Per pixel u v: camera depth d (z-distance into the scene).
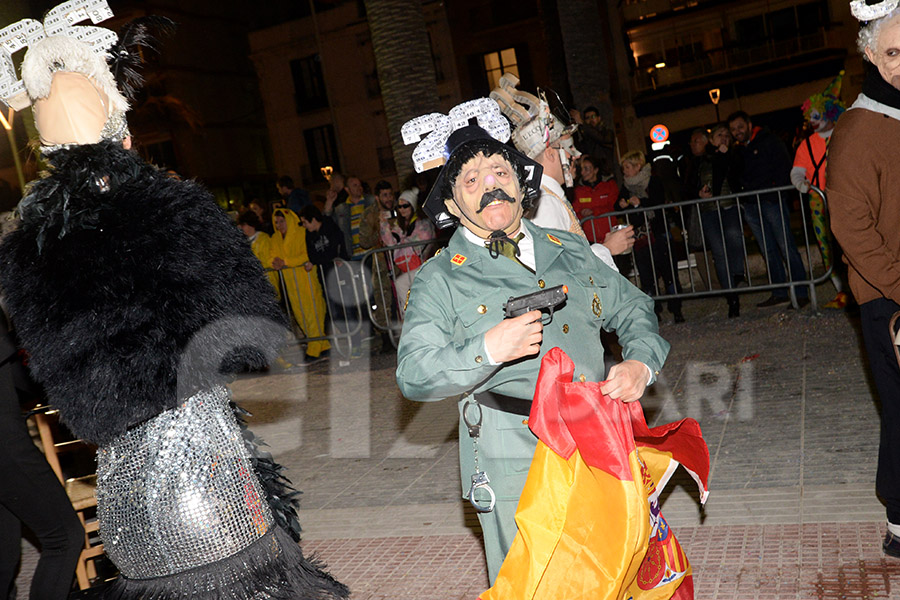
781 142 8.26
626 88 33.94
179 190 2.10
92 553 3.71
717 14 33.84
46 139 2.27
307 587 2.22
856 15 2.98
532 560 2.17
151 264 1.97
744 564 3.34
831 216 3.06
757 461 4.47
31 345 2.01
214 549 2.09
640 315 2.54
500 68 36.69
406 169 12.85
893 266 2.99
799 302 8.52
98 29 2.35
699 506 3.97
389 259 9.48
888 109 2.98
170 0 40.00
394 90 12.87
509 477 2.34
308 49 41.03
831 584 3.08
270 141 44.59
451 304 2.37
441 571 3.71
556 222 3.17
